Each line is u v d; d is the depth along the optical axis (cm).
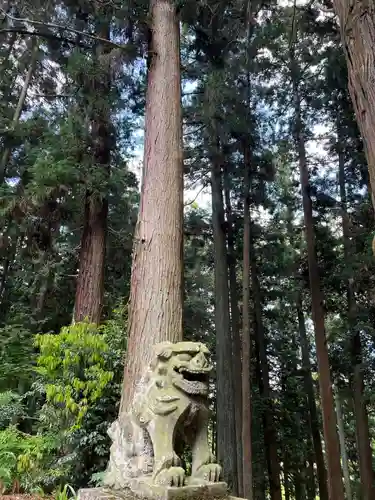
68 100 775
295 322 1333
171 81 497
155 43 525
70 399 469
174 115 476
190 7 584
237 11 734
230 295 1055
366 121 218
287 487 1345
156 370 266
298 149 964
